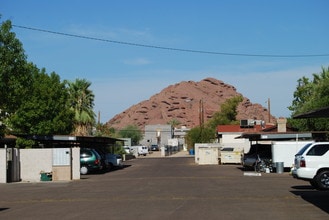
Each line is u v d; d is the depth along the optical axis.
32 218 13.42
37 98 37.03
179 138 150.25
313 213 13.37
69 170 29.44
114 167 42.41
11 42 26.42
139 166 46.56
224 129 73.38
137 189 21.47
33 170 30.02
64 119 38.00
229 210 14.11
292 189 20.45
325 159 20.08
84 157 34.28
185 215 13.23
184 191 20.05
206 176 29.70
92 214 13.84
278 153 33.22
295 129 48.66
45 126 36.75
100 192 20.62
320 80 53.03
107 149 54.72
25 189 23.31
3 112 31.11
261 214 13.27
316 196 17.64
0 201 18.16
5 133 33.62
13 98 28.20
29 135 33.53
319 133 36.47
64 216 13.60
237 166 44.38
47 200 18.03
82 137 34.53
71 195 19.69
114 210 14.58
